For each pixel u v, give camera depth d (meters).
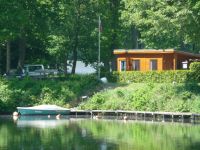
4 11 150.12
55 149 84.56
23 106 138.38
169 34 126.44
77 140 92.75
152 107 126.38
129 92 132.62
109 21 167.88
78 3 159.75
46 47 174.12
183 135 97.94
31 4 157.38
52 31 161.75
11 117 131.62
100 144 88.81
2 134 100.06
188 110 122.19
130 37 191.88
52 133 101.06
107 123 117.81
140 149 84.19
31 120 124.94
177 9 122.19
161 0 125.62
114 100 132.25
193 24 121.50
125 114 128.75
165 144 88.38
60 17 160.50
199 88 126.44
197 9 119.19
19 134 99.94
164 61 154.38
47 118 129.75
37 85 142.75
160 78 142.50
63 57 170.88
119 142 90.62
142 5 130.50
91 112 132.38
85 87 141.75
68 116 133.62
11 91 139.38
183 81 139.88
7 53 165.50
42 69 169.12
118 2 172.25
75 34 161.62
